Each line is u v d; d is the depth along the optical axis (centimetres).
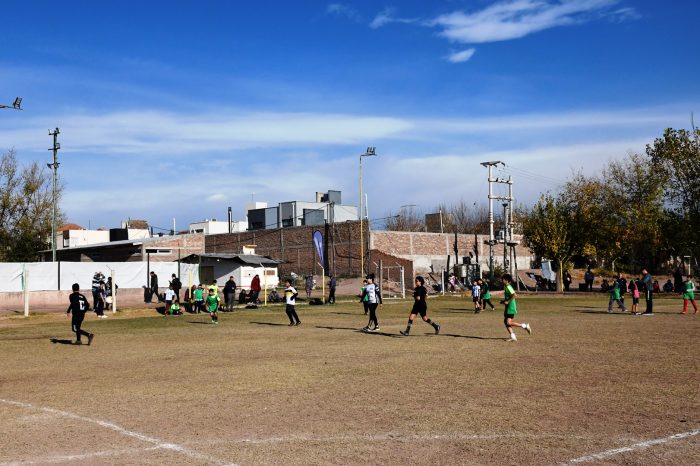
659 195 6212
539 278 6569
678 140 5531
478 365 1510
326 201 8619
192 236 6575
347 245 6975
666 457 778
